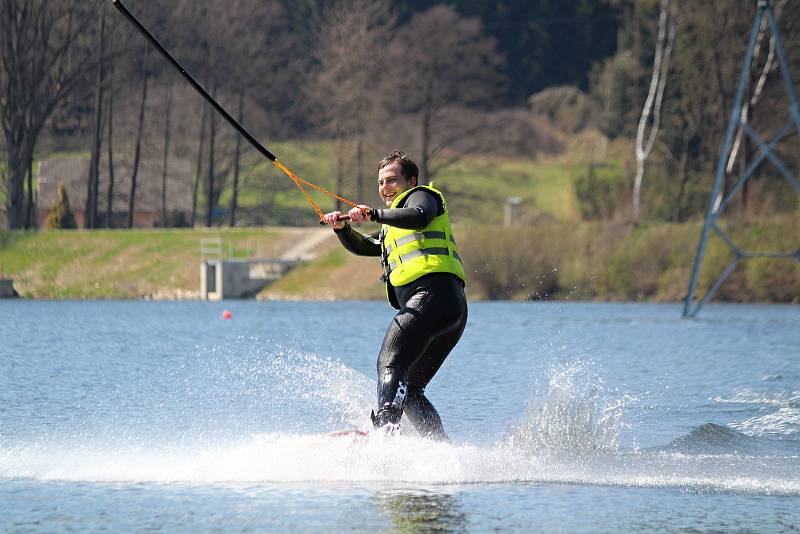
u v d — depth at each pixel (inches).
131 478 821.9
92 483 804.0
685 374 1766.7
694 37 7347.4
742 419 1207.6
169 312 4207.7
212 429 1085.8
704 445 997.8
